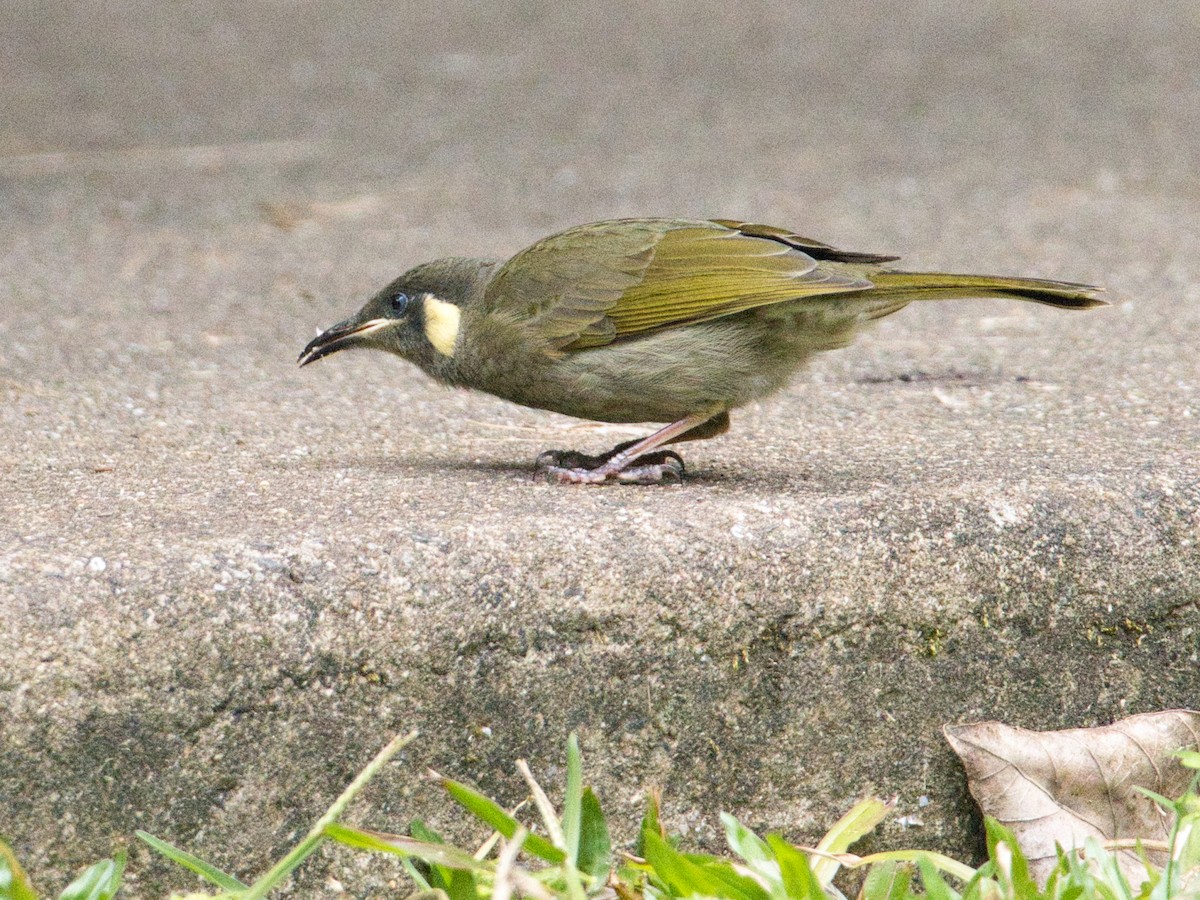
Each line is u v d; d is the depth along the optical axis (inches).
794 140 957.8
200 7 1581.0
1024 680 289.1
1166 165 850.1
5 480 320.8
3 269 631.2
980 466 330.3
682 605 269.9
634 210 759.1
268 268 643.5
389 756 237.3
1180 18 1397.6
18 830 239.5
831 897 250.4
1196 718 287.9
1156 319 538.9
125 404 423.2
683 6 1556.3
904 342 526.3
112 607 243.8
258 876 252.2
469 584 261.1
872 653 280.5
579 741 267.3
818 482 318.0
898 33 1375.5
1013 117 1014.4
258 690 250.2
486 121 1034.1
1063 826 277.0
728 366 335.9
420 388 462.9
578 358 341.7
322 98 1120.2
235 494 304.2
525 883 217.9
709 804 274.4
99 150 929.5
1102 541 294.0
